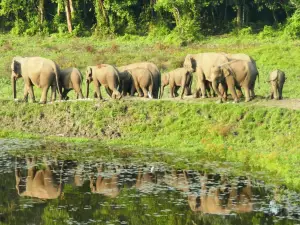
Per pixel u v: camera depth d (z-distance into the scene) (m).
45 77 49.22
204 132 43.91
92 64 71.69
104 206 30.83
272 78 45.38
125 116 46.75
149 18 98.81
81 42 88.31
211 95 48.75
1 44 86.25
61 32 94.69
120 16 95.62
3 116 49.69
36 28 96.25
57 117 48.38
